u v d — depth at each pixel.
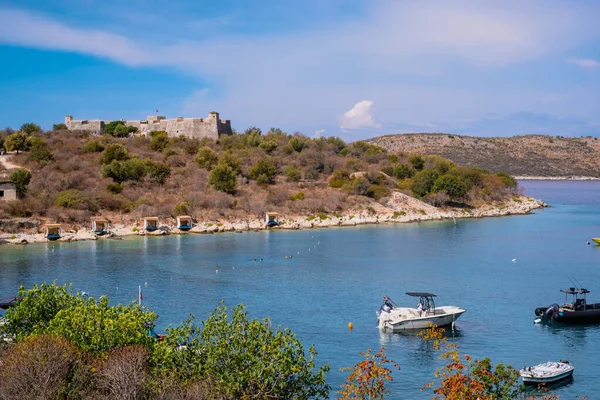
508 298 84.19
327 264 109.12
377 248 127.69
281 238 141.50
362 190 187.12
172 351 37.72
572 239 141.50
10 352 39.09
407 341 65.94
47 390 35.16
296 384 37.03
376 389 36.78
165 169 176.50
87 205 149.75
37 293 49.41
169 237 141.62
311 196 178.50
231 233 149.38
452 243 135.00
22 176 150.75
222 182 173.75
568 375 55.91
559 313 72.44
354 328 70.44
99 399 35.06
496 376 35.22
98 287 89.38
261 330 38.19
